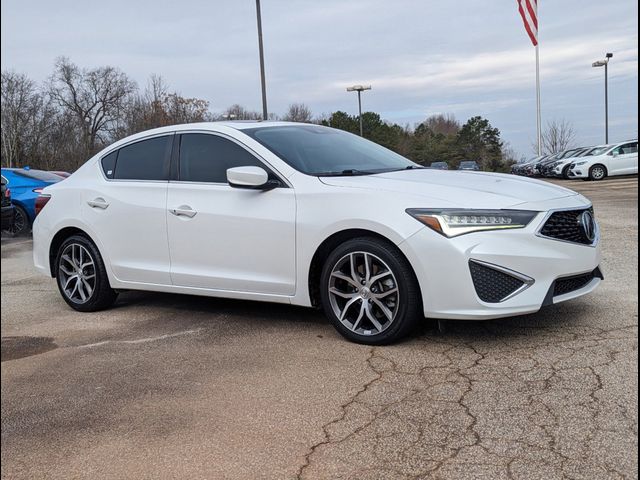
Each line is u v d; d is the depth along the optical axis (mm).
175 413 3180
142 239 5062
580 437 2660
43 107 45438
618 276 5625
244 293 4570
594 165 25453
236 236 4523
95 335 4730
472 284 3668
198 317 5062
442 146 83000
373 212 3910
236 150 4691
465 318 3705
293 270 4301
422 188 3971
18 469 2699
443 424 2871
